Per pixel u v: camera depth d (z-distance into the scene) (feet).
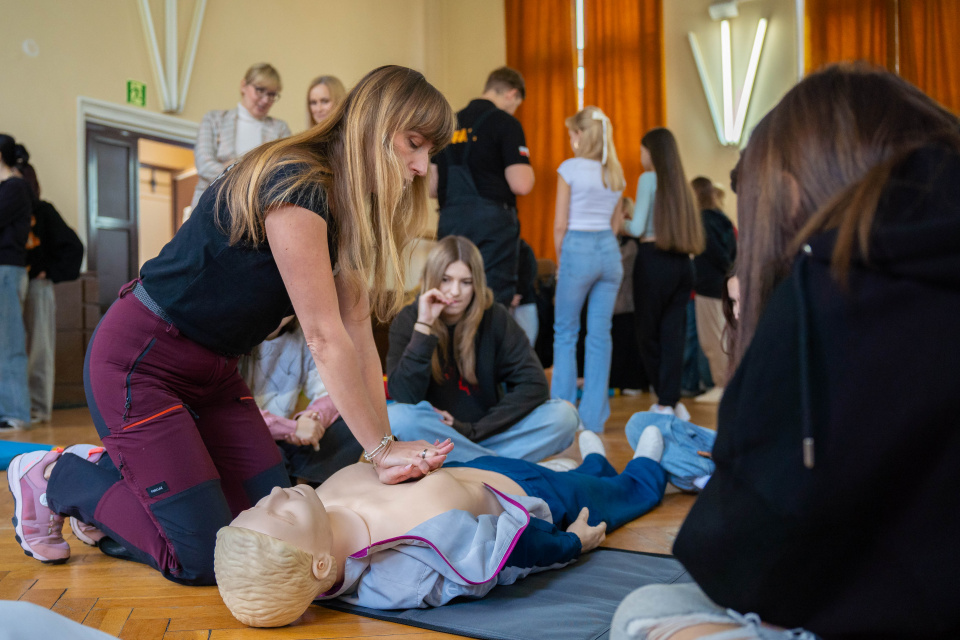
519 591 4.99
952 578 1.99
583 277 12.48
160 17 21.81
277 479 5.81
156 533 5.13
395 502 4.88
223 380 5.52
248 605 4.11
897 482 2.03
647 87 27.02
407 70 4.82
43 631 2.24
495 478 5.87
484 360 8.62
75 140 20.01
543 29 28.63
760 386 2.19
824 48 24.67
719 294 17.54
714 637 2.28
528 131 28.68
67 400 18.61
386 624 4.45
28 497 5.55
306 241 4.55
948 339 1.96
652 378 14.07
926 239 1.94
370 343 5.37
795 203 2.39
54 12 19.65
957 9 23.65
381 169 4.63
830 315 2.10
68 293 18.65
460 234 11.61
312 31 26.30
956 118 2.37
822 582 2.17
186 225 5.04
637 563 5.60
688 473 7.69
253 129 13.47
